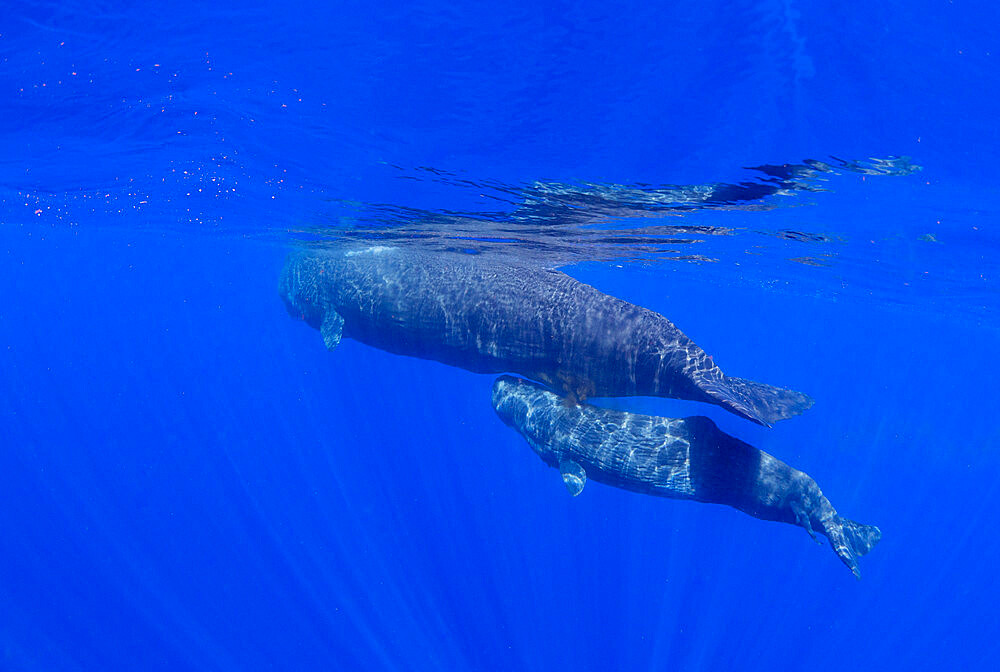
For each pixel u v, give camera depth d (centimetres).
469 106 648
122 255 3331
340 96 668
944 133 602
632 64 540
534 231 1266
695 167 760
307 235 1611
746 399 851
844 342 4647
